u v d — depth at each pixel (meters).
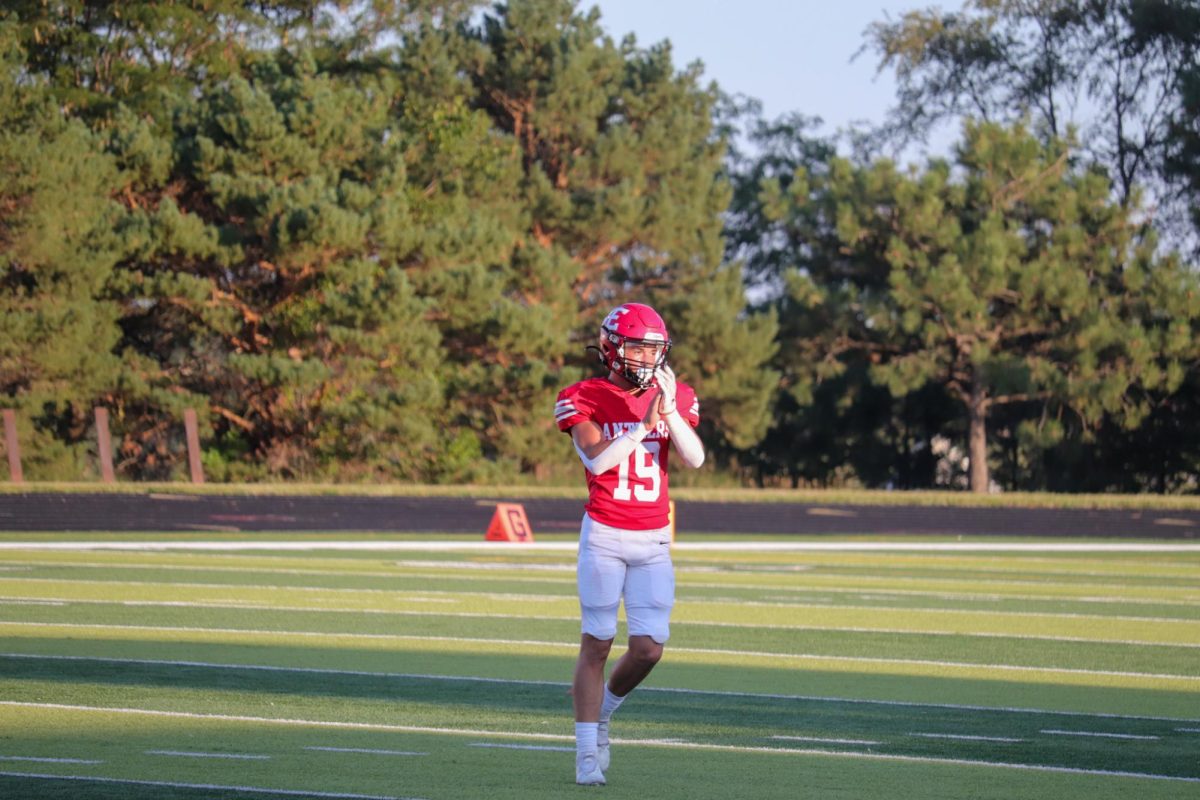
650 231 93.44
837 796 12.43
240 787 12.38
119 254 74.50
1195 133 93.06
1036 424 90.81
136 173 78.12
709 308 91.31
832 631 26.56
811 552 49.38
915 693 19.33
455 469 83.12
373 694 18.33
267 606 29.23
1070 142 91.31
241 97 78.88
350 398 79.19
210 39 94.38
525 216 91.75
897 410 107.06
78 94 86.25
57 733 15.09
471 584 35.03
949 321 88.50
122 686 18.53
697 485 102.75
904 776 13.52
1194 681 20.97
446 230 81.38
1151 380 85.25
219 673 19.91
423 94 94.75
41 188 71.31
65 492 59.25
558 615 28.39
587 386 13.29
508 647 23.47
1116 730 16.62
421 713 16.94
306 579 35.72
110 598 30.11
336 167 83.12
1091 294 86.62
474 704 17.69
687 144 98.31
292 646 23.12
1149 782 13.47
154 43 92.25
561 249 90.50
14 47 78.12
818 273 99.94
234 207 77.75
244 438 83.00
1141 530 60.25
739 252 130.25
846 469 112.81
